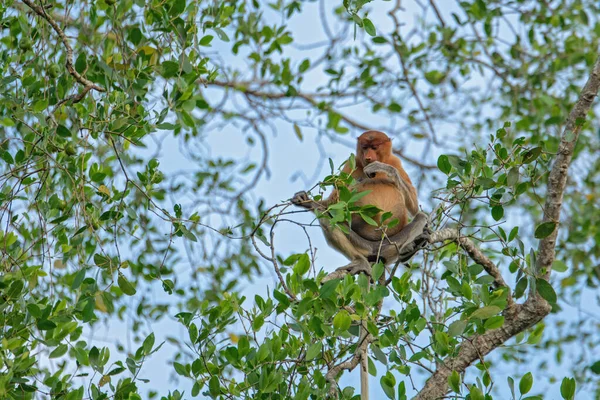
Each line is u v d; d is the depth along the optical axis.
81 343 9.30
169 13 9.95
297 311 8.45
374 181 14.77
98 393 8.45
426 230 11.85
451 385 8.04
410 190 14.46
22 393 8.40
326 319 8.62
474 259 11.11
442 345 8.36
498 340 10.60
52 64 10.35
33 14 10.82
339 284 9.06
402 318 8.61
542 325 10.26
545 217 10.05
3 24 10.88
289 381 8.63
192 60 10.51
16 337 8.54
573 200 17.28
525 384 7.86
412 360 8.45
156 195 13.92
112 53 11.89
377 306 9.71
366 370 9.64
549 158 11.32
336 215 9.22
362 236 14.54
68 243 10.85
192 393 8.58
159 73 9.88
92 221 9.66
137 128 9.77
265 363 8.45
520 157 9.45
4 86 9.70
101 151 13.07
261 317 8.82
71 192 10.27
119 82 9.66
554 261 10.21
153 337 8.89
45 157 9.48
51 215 9.97
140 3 9.74
